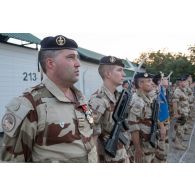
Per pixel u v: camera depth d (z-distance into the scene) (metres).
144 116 3.98
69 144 1.77
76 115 1.85
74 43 1.89
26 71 9.48
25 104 1.71
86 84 11.71
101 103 2.76
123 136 2.92
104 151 2.84
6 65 8.71
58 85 1.87
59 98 1.79
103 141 2.84
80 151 1.81
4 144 1.75
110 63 2.86
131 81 3.37
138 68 3.51
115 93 2.99
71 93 1.97
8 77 8.81
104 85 2.89
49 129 1.73
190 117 10.81
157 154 4.77
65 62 1.83
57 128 1.74
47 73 1.87
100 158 2.86
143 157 4.01
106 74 2.87
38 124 1.72
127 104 2.98
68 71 1.83
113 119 2.84
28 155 1.78
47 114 1.73
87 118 1.93
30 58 9.61
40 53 1.89
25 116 1.69
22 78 9.33
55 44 1.83
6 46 8.66
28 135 1.71
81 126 1.85
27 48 9.42
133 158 3.86
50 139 1.73
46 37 1.88
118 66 2.87
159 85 4.95
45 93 1.79
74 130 1.81
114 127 2.83
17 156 1.75
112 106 2.84
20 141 1.73
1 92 8.56
